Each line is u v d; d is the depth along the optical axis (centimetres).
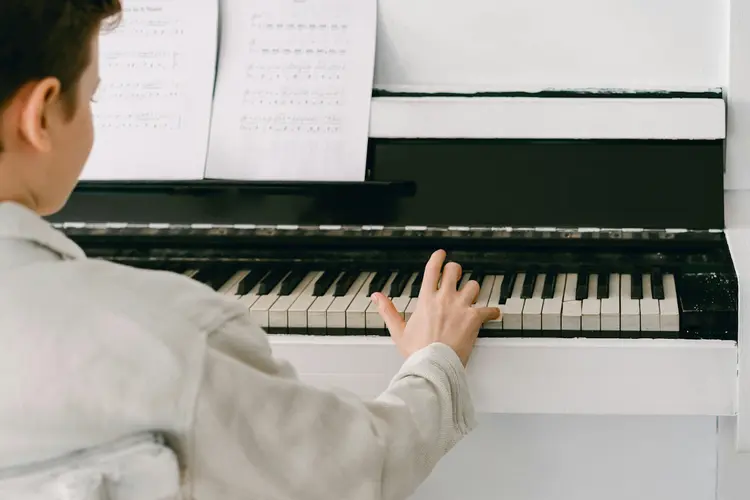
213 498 80
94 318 75
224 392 78
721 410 127
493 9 150
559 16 149
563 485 170
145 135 150
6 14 72
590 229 144
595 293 134
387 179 147
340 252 147
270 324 133
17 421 75
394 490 100
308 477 85
